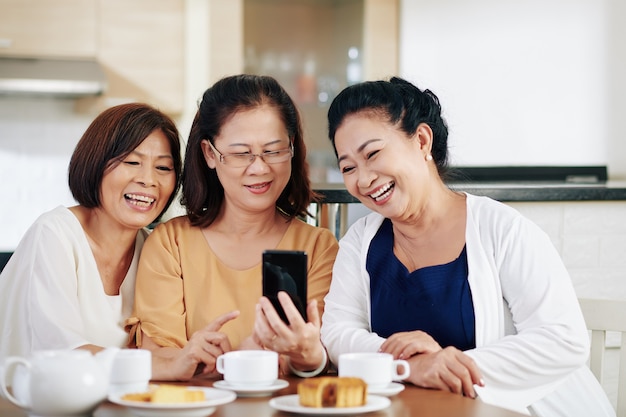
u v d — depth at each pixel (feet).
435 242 7.00
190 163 7.67
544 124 17.80
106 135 7.36
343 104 6.86
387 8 17.74
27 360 4.97
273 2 18.03
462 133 17.67
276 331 5.92
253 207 7.41
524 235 6.79
